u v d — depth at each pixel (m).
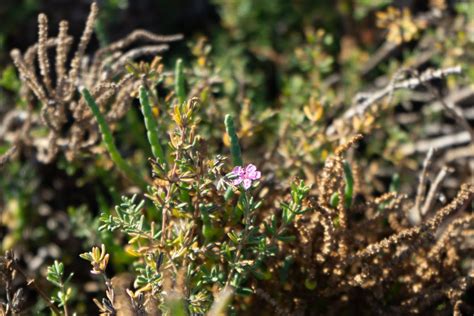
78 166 0.57
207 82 0.54
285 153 0.54
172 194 0.47
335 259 0.49
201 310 0.46
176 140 0.46
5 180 0.58
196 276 0.47
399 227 0.51
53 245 0.58
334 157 0.48
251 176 0.45
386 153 0.60
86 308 0.56
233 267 0.46
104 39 0.59
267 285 0.50
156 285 0.46
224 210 0.48
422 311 0.51
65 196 0.60
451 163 0.60
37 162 0.59
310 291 0.50
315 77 0.61
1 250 0.57
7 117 0.58
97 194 0.57
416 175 0.60
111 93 0.51
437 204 0.55
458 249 0.51
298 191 0.46
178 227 0.48
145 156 0.58
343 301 0.51
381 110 0.55
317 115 0.53
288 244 0.49
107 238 0.52
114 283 0.47
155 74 0.52
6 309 0.47
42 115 0.53
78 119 0.53
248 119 0.55
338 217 0.49
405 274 0.51
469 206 0.54
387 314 0.50
